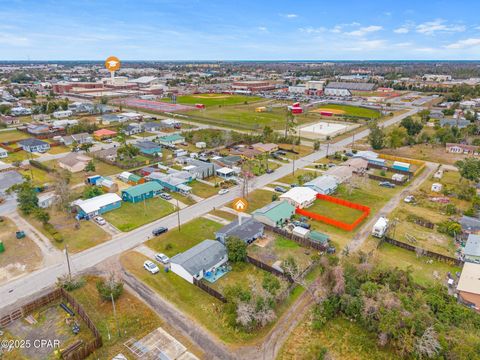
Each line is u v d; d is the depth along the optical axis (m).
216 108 193.62
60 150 108.75
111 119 148.00
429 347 34.22
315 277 48.03
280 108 194.25
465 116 155.00
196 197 74.44
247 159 100.06
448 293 44.38
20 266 48.97
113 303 40.34
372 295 40.88
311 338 38.19
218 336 37.94
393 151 112.56
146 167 90.94
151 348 36.00
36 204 65.69
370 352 36.62
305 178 82.44
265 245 56.03
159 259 50.72
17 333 37.81
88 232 58.81
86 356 34.84
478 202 68.50
